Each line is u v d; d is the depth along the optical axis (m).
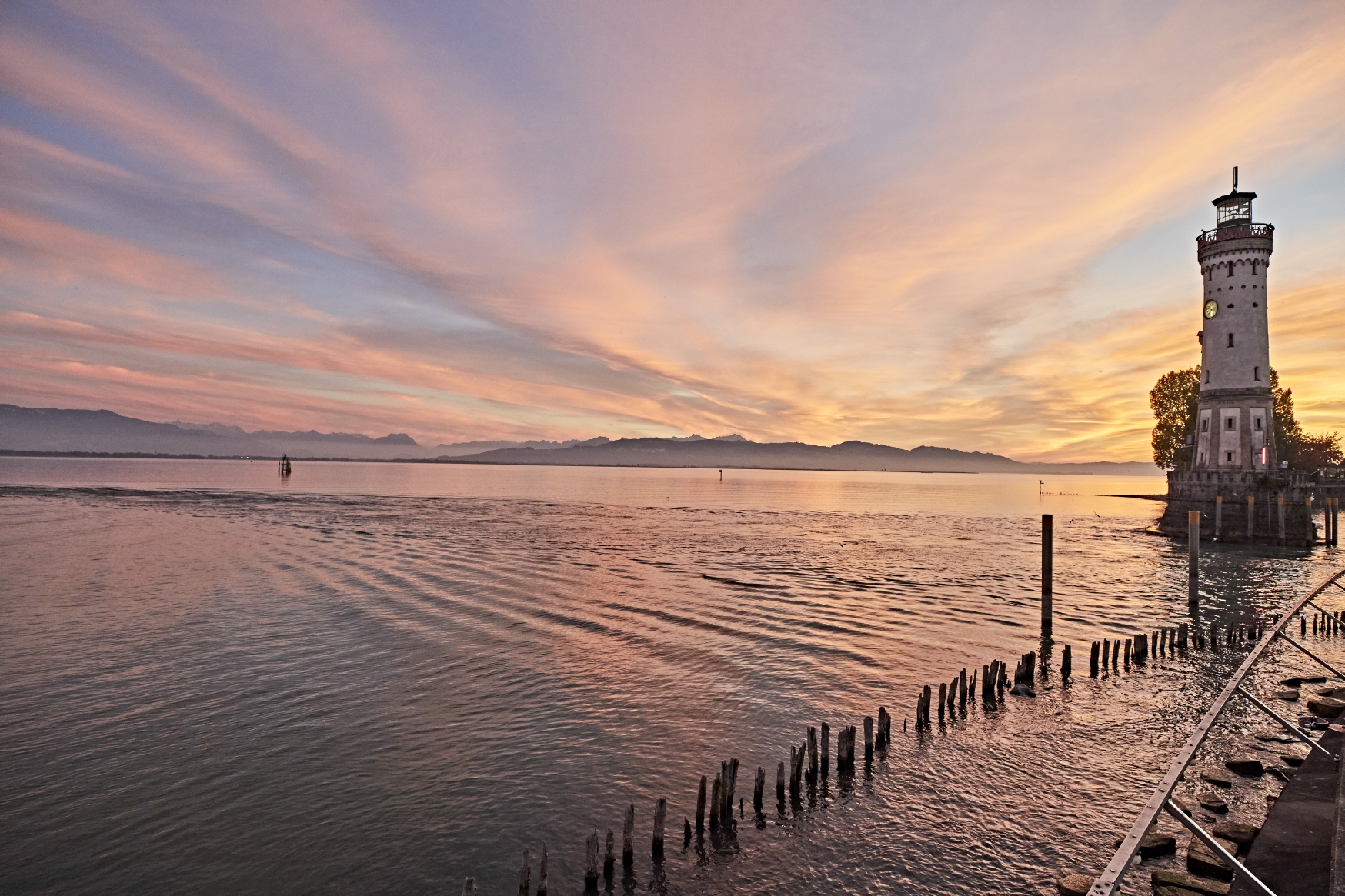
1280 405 109.25
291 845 14.68
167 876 13.59
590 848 13.23
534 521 91.75
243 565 48.72
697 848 14.68
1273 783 17.08
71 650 27.69
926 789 17.33
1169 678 26.31
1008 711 22.69
